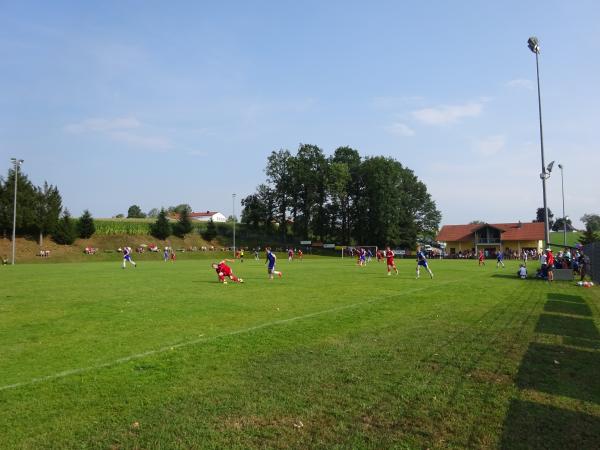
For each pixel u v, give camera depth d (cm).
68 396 588
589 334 961
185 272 3158
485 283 2236
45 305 1383
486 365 719
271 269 2538
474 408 547
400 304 1398
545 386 623
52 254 6694
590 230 6794
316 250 9469
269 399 575
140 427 497
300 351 806
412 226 10031
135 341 891
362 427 497
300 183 9944
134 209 17625
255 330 982
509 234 9606
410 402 565
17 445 457
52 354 793
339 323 1070
